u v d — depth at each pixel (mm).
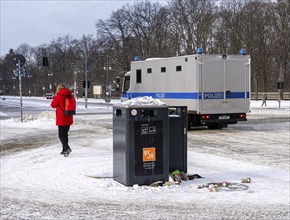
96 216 5719
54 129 20484
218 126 20656
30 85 136625
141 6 74500
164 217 5684
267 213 5922
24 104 62312
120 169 7688
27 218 5609
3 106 54125
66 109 11336
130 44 74750
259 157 11719
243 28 59125
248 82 19422
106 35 77875
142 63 21859
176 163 8312
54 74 116250
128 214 5828
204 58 18516
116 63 78125
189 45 60781
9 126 22094
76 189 7414
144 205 6344
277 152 12781
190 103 18812
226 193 7129
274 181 8250
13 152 12812
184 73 19047
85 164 10078
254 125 22688
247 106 19422
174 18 64438
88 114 33531
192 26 61000
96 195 6977
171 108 8977
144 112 7461
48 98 104062
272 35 59562
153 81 21047
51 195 7008
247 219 5617
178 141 8312
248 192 7199
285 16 57469
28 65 136000
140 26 73688
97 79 87812
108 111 38000
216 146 14266
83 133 18500
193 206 6293
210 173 9000
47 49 116875
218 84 18828
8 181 8281
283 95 65500
